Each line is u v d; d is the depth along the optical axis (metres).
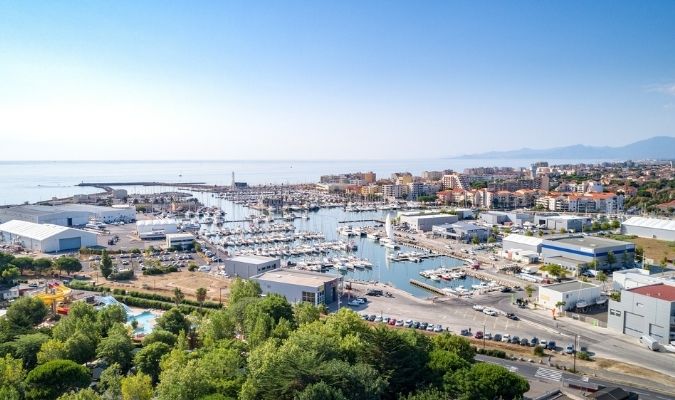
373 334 103.81
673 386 120.88
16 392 92.38
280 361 94.44
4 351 116.19
